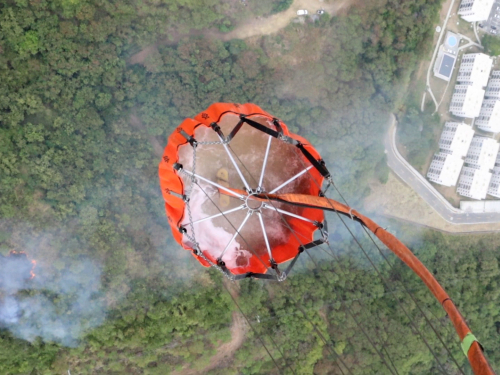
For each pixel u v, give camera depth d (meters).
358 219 19.36
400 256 16.64
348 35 67.50
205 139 25.42
